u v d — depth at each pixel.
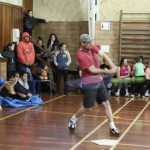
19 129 6.70
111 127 6.30
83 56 6.06
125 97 12.05
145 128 7.02
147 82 12.22
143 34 13.20
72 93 12.70
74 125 6.60
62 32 14.16
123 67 12.23
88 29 13.59
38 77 11.88
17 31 12.20
